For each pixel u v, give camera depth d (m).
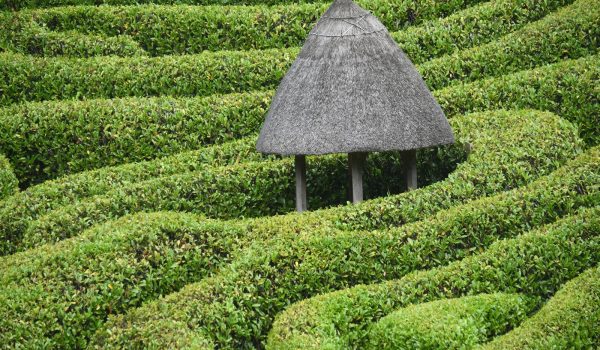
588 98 15.12
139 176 15.02
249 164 14.59
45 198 14.26
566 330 9.44
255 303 10.91
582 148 13.95
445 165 14.61
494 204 11.84
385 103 12.87
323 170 14.98
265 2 20.34
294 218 12.41
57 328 10.65
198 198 14.09
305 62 13.24
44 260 11.46
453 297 10.64
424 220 11.77
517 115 14.74
